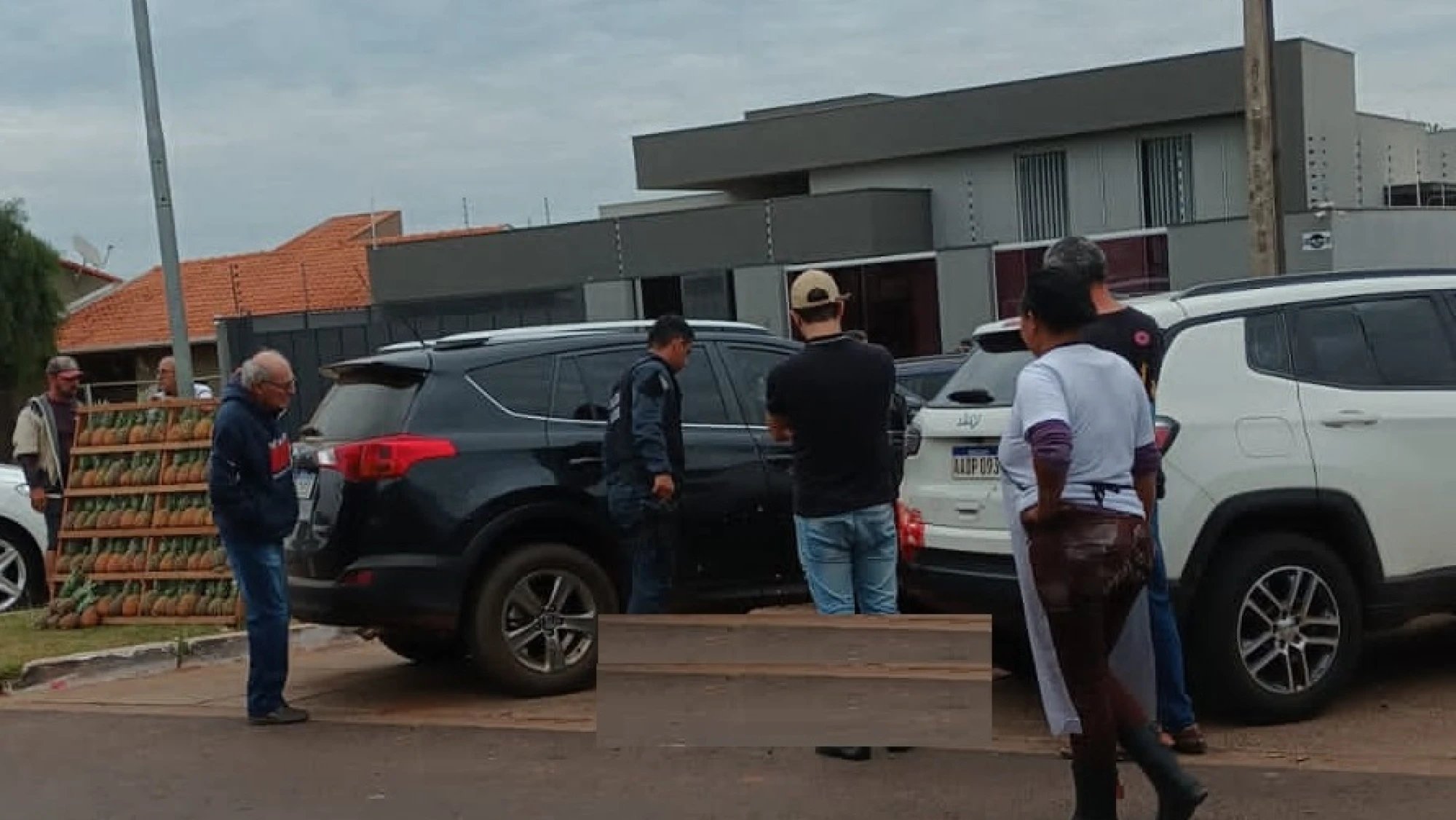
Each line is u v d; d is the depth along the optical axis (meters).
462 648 9.25
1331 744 6.26
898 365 12.03
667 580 7.28
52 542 11.05
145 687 9.02
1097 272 5.84
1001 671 7.75
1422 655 7.88
